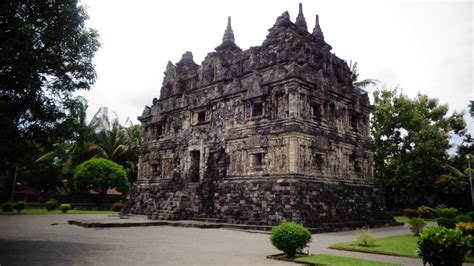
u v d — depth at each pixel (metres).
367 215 28.84
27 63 12.92
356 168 30.52
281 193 23.50
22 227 23.34
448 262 9.50
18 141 14.12
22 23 13.02
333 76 30.89
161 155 36.41
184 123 34.34
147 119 40.09
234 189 26.92
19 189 57.09
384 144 43.88
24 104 13.97
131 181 56.03
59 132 14.84
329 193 25.64
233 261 11.70
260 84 27.03
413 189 43.25
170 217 27.73
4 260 11.45
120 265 10.79
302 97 25.55
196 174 32.38
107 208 50.75
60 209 43.09
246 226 23.22
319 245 16.36
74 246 14.86
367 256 13.37
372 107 33.62
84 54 15.71
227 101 29.86
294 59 27.09
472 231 13.84
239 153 27.61
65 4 14.90
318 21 33.84
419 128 42.56
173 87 38.34
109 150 55.81
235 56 32.06
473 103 42.19
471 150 47.25
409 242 17.09
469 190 41.03
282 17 30.06
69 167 54.66
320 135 26.33
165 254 12.99
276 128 25.22
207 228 23.97
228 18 36.22
